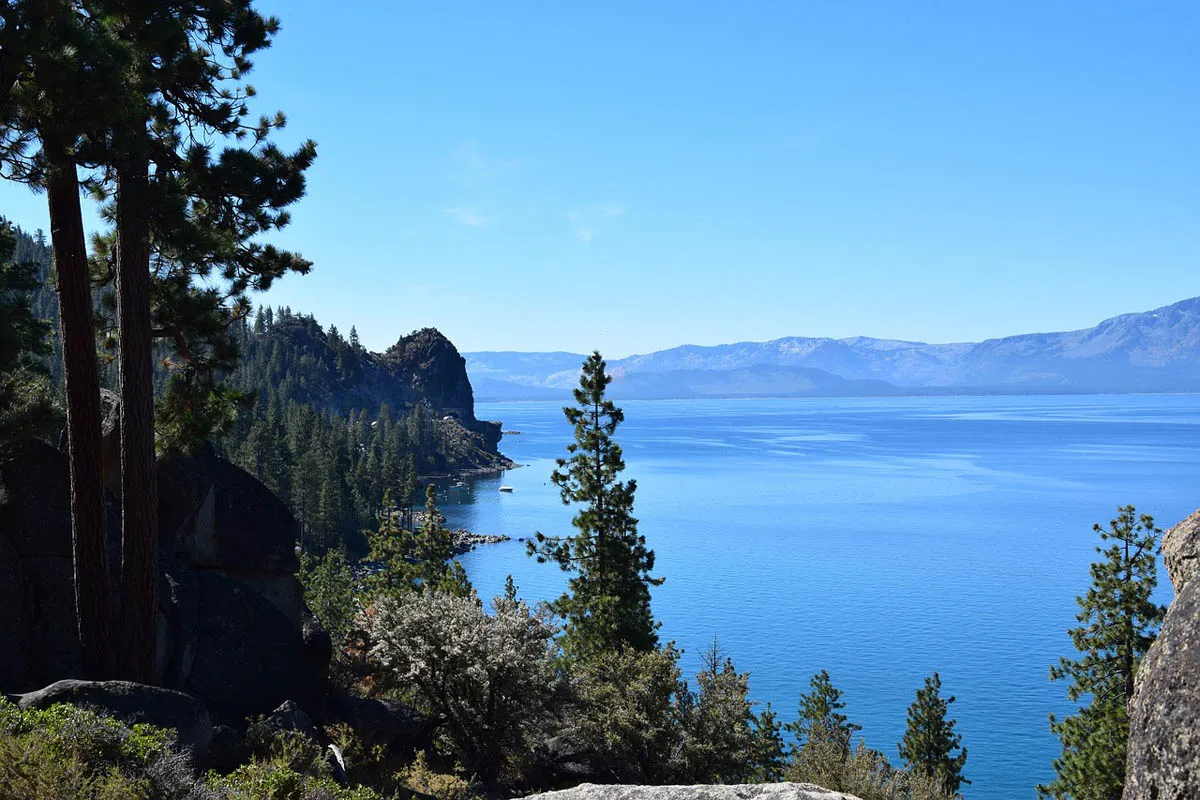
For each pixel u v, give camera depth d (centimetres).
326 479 13662
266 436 13925
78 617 1852
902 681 8388
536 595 11288
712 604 11356
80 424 1844
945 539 16175
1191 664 484
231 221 2006
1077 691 4122
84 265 1838
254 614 2302
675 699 3083
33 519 1992
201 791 1104
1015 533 16800
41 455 2097
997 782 6278
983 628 10212
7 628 1842
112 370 10181
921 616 10775
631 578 4581
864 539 16212
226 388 2244
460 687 2669
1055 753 6781
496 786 2559
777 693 7969
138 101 1681
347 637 3175
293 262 2172
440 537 6556
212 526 2545
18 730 1070
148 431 1919
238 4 1975
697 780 2897
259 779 1289
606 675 3103
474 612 2755
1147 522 4038
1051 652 9281
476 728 2594
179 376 2217
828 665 8831
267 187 1933
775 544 15738
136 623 1881
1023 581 12712
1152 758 487
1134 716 520
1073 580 12762
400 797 2020
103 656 1847
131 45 1681
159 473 2477
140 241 1784
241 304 2208
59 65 1441
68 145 1584
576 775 2916
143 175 1744
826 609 11075
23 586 1912
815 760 2973
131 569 1889
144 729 1229
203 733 1491
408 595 2898
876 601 11525
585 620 4431
